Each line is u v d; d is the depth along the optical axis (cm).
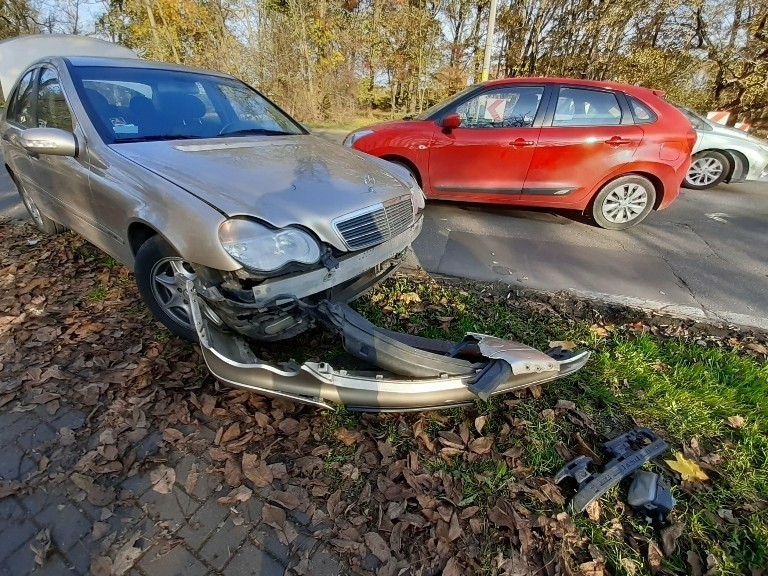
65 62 301
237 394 235
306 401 198
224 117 326
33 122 338
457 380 204
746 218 586
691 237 508
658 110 482
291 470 199
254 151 268
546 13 1557
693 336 316
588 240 488
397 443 215
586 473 198
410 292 350
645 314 342
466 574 163
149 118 288
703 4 1244
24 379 239
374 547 169
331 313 208
